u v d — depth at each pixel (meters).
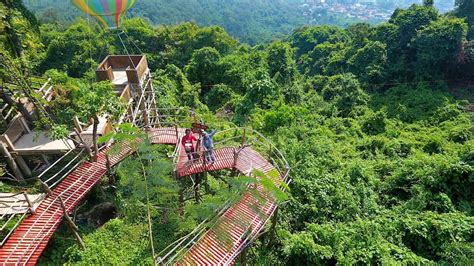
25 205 11.45
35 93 14.16
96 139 13.83
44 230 10.41
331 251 11.35
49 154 14.13
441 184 15.98
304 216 13.85
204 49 35.59
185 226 12.20
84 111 12.47
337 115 32.47
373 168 19.31
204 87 35.41
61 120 14.91
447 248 12.03
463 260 11.32
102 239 11.69
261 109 27.19
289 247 11.66
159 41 43.69
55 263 10.80
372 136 25.56
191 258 9.51
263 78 27.91
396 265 10.70
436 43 34.78
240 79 34.25
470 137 24.03
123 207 12.79
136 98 17.27
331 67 45.91
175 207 13.02
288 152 17.84
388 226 13.15
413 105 31.83
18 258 9.50
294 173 15.56
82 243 11.18
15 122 14.70
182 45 43.84
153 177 11.56
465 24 33.88
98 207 13.00
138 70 17.20
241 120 25.00
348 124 28.58
